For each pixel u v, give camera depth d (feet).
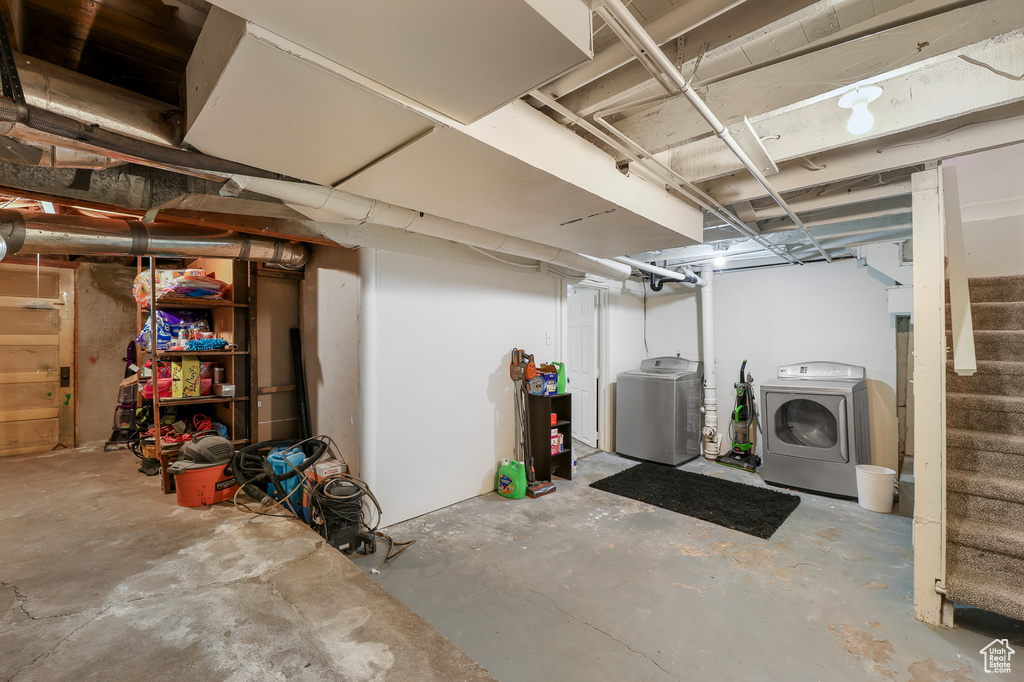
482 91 4.25
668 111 6.53
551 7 3.36
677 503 11.53
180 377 10.80
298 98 4.17
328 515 8.55
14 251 6.81
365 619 5.93
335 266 10.75
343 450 10.35
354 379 9.93
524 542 9.30
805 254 14.52
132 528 8.51
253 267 11.42
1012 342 8.16
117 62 5.45
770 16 4.51
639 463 15.65
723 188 9.05
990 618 6.86
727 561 8.55
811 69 5.38
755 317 16.20
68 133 4.15
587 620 6.76
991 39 4.45
